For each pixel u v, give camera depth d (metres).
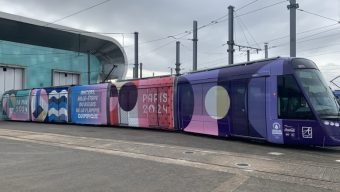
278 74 15.16
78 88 31.28
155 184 8.95
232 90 17.44
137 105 24.81
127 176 9.87
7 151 14.91
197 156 12.60
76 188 8.70
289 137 14.70
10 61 50.09
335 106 14.61
